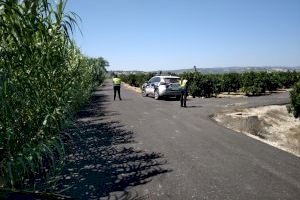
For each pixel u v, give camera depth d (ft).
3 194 14.23
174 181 18.79
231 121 43.01
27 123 15.20
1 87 11.57
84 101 55.16
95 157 23.81
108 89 132.57
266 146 27.66
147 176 19.63
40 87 16.10
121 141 29.30
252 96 90.68
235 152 25.45
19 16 12.02
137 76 148.87
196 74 85.92
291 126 48.24
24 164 13.96
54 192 16.48
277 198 16.38
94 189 17.42
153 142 28.94
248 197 16.48
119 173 20.20
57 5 15.76
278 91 116.47
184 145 27.76
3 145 14.07
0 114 13.21
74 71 22.35
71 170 20.58
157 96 75.51
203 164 22.17
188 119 42.70
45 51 15.53
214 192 17.11
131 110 53.42
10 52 12.91
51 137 16.25
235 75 99.86
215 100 74.28
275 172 20.51
